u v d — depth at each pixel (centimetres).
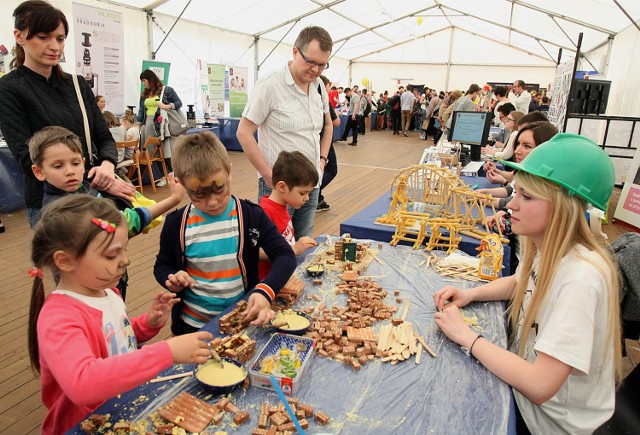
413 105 1548
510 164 123
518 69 1806
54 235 97
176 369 109
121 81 714
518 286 138
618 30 851
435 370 111
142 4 743
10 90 169
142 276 336
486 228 229
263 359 110
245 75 1034
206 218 147
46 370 109
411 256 196
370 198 603
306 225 266
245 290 155
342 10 1164
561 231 114
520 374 105
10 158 482
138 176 579
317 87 254
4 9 536
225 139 980
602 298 108
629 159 655
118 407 95
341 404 98
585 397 112
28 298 297
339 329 126
